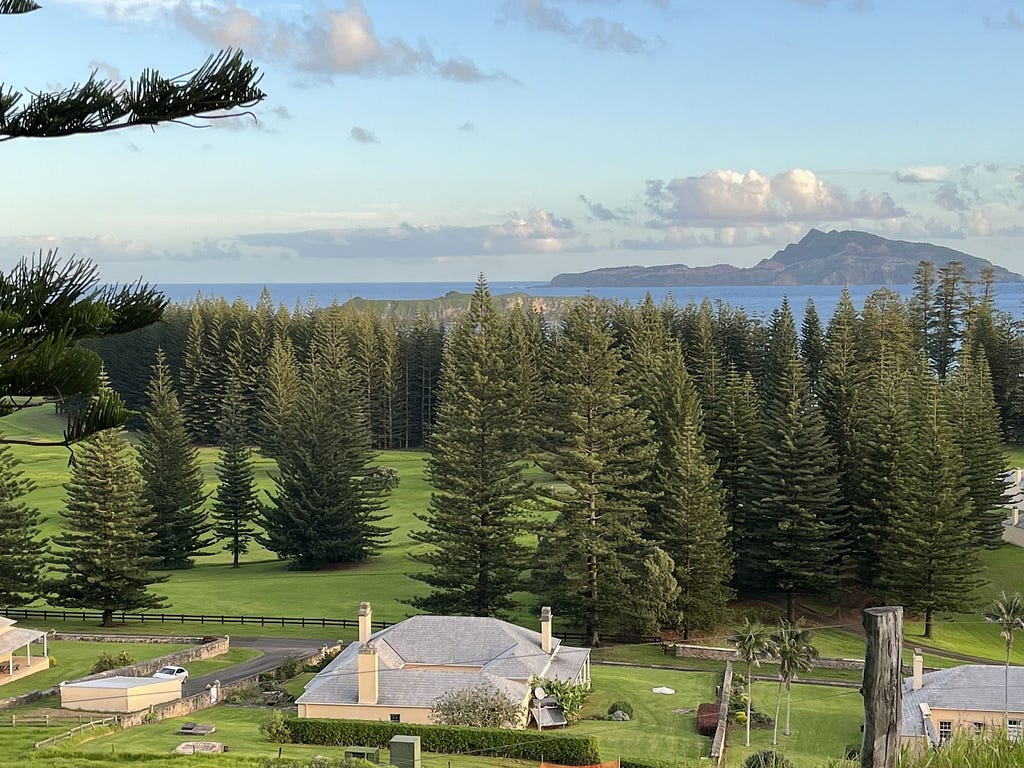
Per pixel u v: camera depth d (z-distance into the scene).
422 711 38.41
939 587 59.97
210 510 88.94
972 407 74.38
